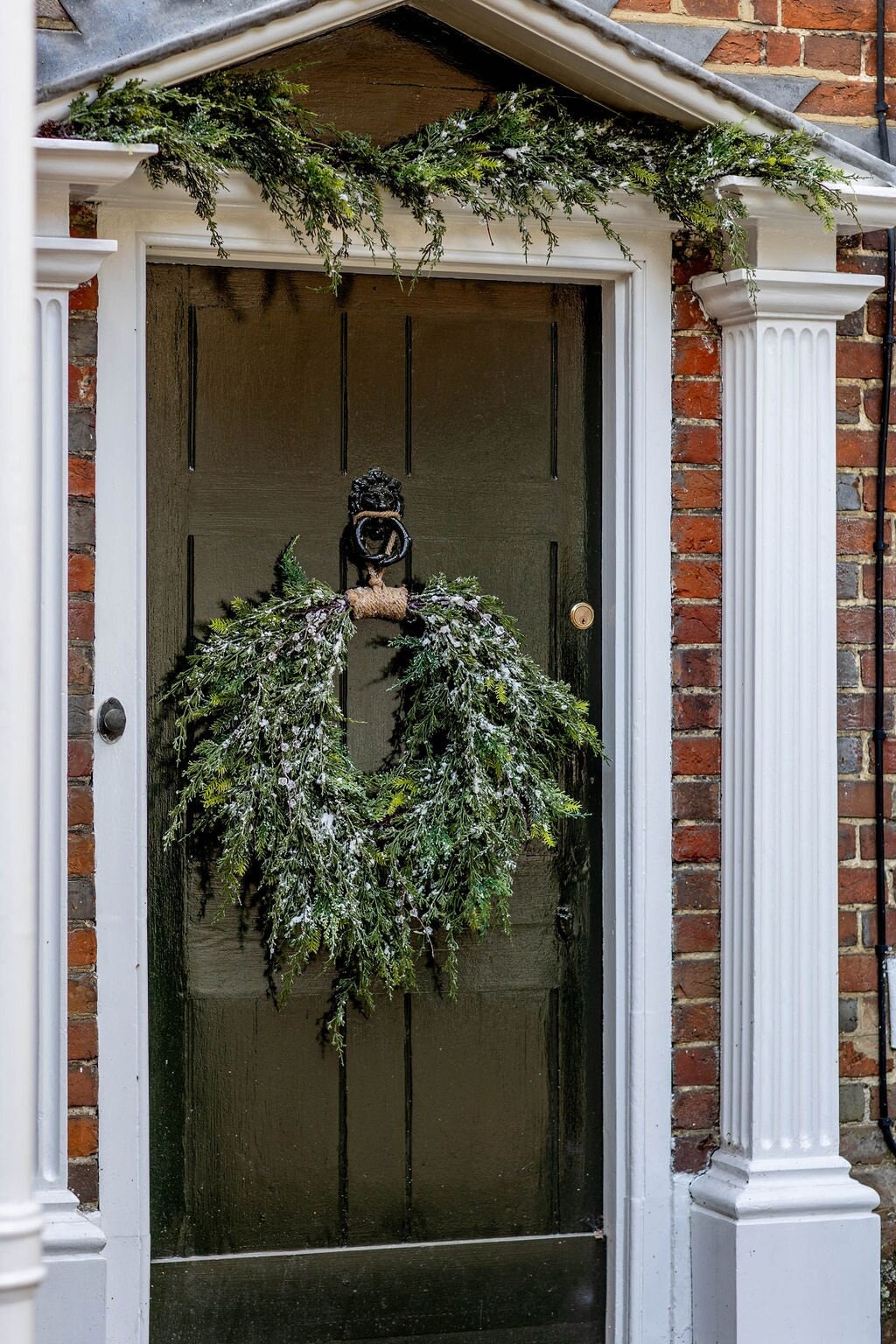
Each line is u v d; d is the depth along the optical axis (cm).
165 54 319
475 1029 378
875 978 385
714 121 353
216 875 361
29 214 230
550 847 381
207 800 348
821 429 373
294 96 351
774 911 369
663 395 374
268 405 364
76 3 335
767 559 369
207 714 357
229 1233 363
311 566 366
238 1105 363
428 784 364
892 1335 384
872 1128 386
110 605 342
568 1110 382
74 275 328
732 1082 373
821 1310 364
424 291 373
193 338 360
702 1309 372
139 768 345
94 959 342
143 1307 347
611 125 358
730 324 373
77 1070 342
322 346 367
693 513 376
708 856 378
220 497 361
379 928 358
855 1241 366
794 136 350
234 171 338
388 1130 373
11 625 230
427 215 350
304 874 352
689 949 377
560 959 381
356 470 369
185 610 359
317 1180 368
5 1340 227
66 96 315
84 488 341
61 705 334
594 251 369
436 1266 374
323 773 351
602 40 340
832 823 373
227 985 362
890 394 385
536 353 380
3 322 228
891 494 386
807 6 381
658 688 374
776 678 370
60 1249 333
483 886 359
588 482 382
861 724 386
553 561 381
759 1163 366
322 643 354
